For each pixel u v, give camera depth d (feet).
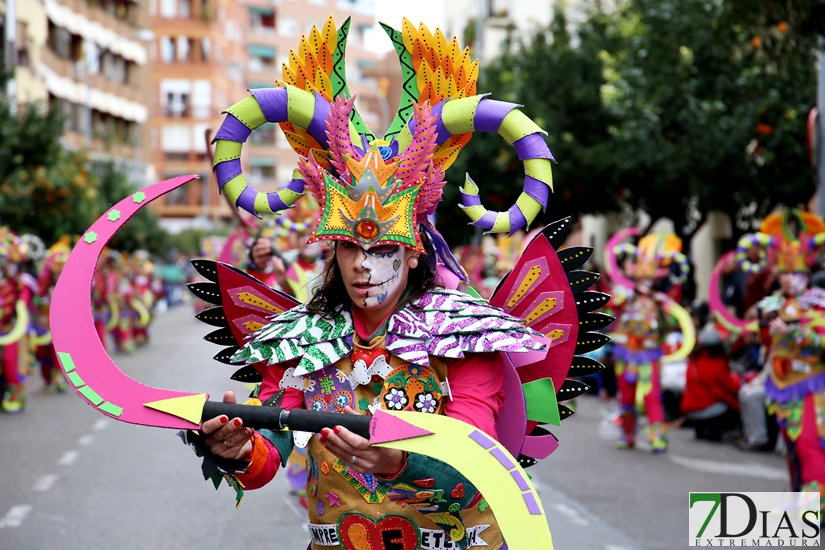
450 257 11.18
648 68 60.29
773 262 24.79
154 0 240.32
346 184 10.28
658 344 36.01
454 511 10.52
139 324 85.05
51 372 52.90
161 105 241.14
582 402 52.13
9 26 73.97
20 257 43.37
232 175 11.28
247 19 274.57
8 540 21.77
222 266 11.76
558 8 76.02
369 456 9.53
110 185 110.73
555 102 68.74
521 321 11.35
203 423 9.67
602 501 26.68
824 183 37.73
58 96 128.57
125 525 23.36
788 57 38.78
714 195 60.34
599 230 102.73
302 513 25.07
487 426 10.18
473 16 148.15
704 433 40.19
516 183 74.28
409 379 10.41
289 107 11.13
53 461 31.73
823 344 23.70
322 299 10.89
